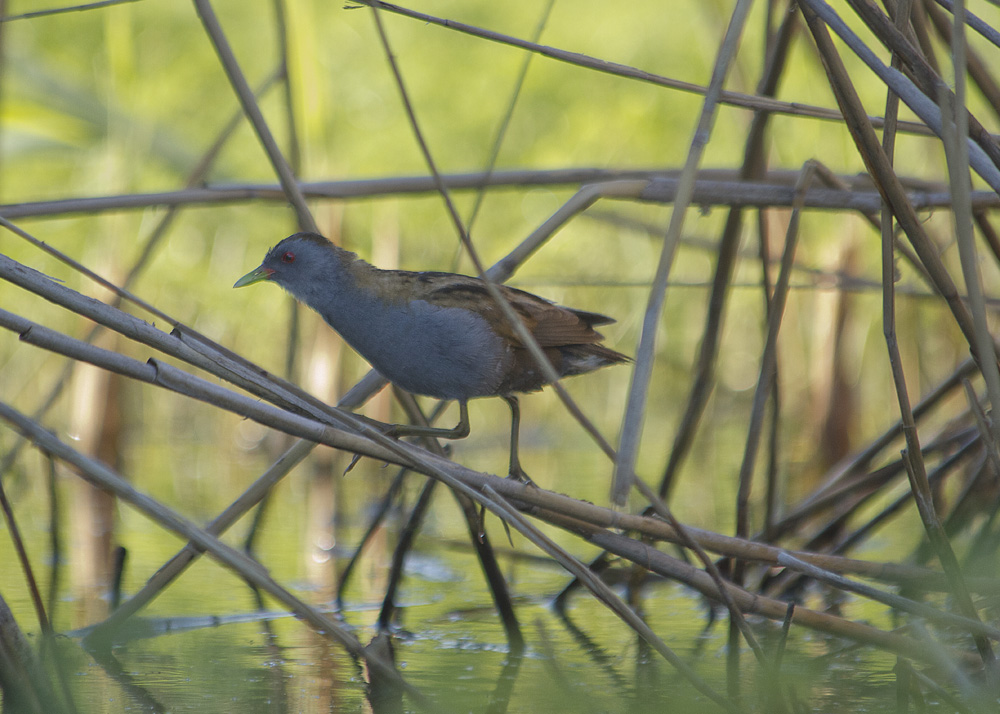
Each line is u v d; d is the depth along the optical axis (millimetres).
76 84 17250
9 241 16188
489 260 17391
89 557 9688
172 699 6125
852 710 5992
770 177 8781
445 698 6215
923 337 14797
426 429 6734
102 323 5293
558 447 15789
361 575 9398
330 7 20094
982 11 14641
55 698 6141
